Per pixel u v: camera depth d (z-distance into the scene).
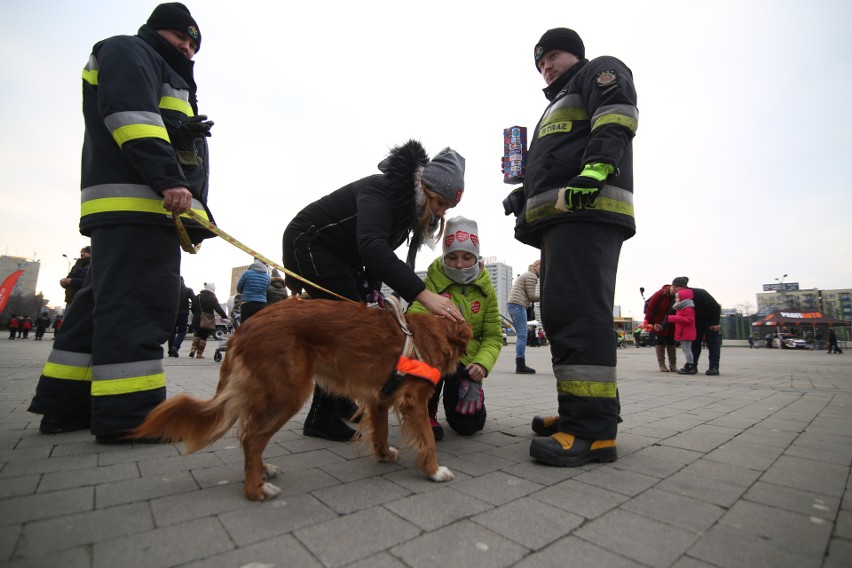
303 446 2.94
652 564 1.46
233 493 2.03
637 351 24.59
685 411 4.27
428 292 2.64
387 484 2.22
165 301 2.92
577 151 2.75
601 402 2.58
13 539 1.53
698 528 1.72
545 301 2.78
